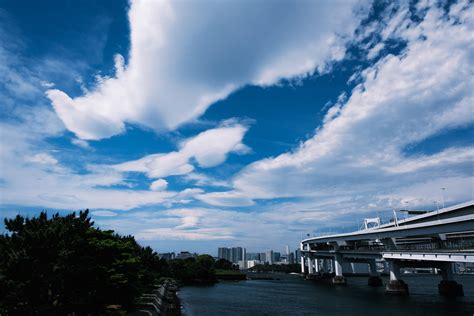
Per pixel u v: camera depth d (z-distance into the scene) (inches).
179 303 3090.6
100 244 1406.3
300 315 2444.6
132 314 1635.1
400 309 2652.6
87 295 1255.5
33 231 1087.6
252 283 6850.4
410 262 4234.7
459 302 3088.1
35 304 1034.7
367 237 5201.8
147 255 3385.8
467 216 2938.0
